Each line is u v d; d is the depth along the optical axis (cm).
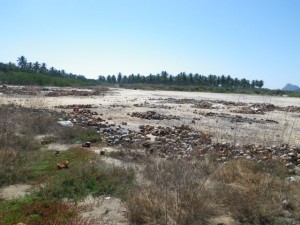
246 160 831
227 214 575
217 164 816
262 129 1534
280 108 2700
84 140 1122
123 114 1967
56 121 1422
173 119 1809
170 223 515
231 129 1509
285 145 1120
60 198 640
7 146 935
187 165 702
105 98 3350
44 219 546
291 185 689
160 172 681
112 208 598
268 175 740
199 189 589
